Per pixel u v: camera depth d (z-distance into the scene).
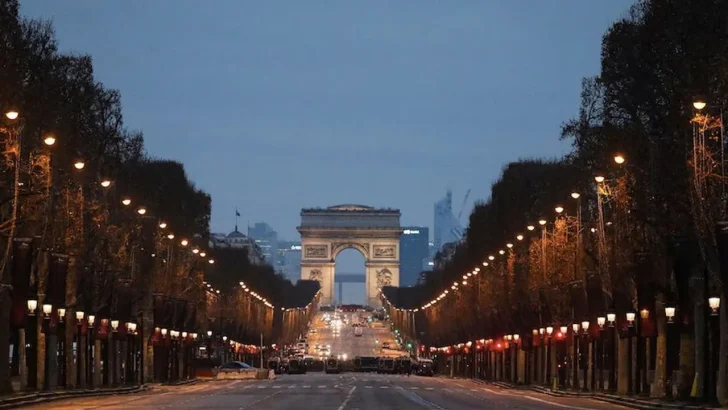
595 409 95.62
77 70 127.56
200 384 176.38
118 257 131.12
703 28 91.06
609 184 112.38
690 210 91.69
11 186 93.69
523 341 171.00
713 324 92.62
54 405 96.56
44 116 103.50
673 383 107.56
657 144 97.69
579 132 127.88
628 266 108.06
